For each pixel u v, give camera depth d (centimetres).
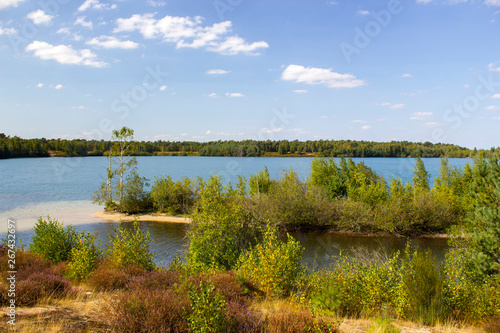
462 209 3462
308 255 2581
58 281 972
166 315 638
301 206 3603
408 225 3328
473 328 858
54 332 589
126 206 4522
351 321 859
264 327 689
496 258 1282
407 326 847
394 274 1047
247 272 1134
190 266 1402
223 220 1622
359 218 3475
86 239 1393
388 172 8906
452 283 1023
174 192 4631
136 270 1147
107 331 615
